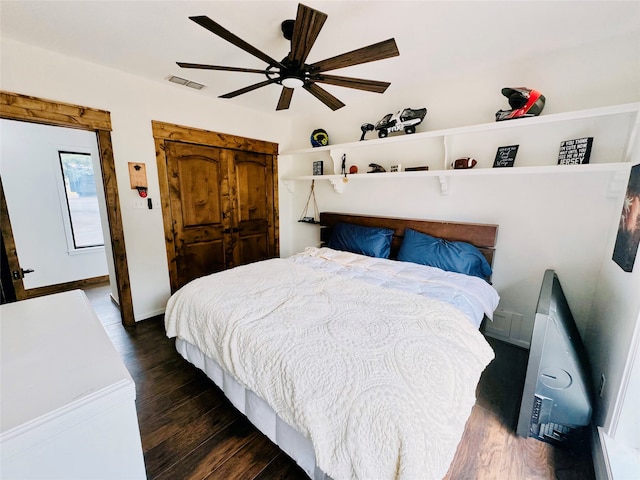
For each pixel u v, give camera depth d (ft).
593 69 6.23
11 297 7.55
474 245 8.02
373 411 2.97
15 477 1.80
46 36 6.26
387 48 4.37
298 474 4.31
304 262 8.75
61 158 12.25
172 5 5.14
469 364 3.89
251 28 5.80
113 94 8.08
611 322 5.14
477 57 7.00
